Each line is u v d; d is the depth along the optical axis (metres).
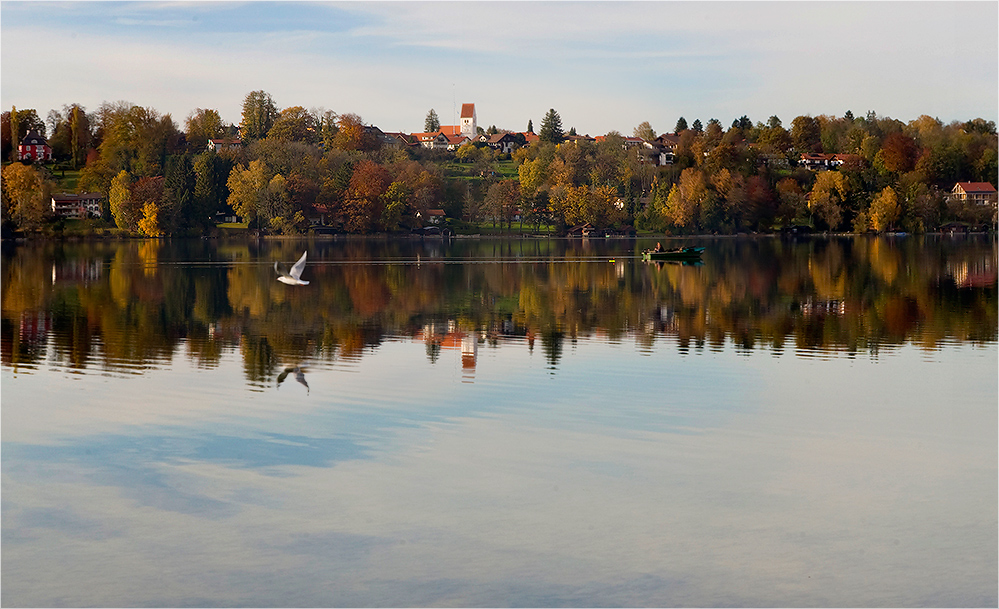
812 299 64.44
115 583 18.77
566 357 40.41
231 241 181.38
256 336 47.19
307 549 20.11
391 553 19.89
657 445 26.81
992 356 40.19
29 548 20.23
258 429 28.38
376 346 43.94
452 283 80.19
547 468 24.80
